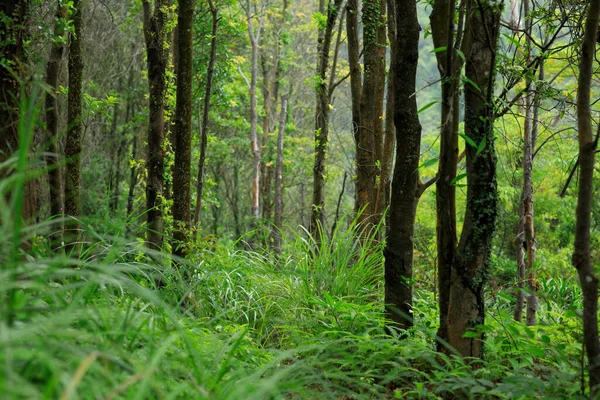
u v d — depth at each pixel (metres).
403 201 5.26
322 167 12.46
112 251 3.61
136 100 24.05
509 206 15.73
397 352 4.69
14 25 5.14
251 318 7.02
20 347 2.39
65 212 7.22
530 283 7.57
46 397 1.99
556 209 18.78
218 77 17.88
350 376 4.38
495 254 14.88
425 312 6.54
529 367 4.41
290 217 27.17
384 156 9.81
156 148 8.55
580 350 4.41
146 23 8.77
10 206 2.46
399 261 5.32
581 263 3.61
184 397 2.98
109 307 3.41
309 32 30.41
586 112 3.66
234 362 3.78
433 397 3.89
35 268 3.07
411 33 4.96
